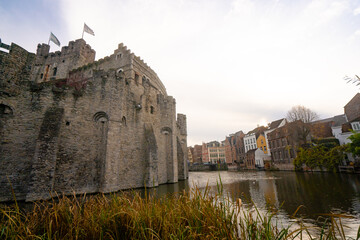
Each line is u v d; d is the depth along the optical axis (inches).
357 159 1082.1
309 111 1512.1
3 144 504.1
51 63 1314.0
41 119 559.5
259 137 2444.6
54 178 530.0
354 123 1385.3
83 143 608.1
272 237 141.8
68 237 145.0
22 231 139.7
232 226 152.7
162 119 990.4
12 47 547.5
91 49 1412.4
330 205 366.6
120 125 673.6
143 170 760.3
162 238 136.1
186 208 172.1
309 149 1354.6
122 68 1077.8
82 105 633.6
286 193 518.0
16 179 499.2
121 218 159.8
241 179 1013.2
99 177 608.1
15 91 538.0
